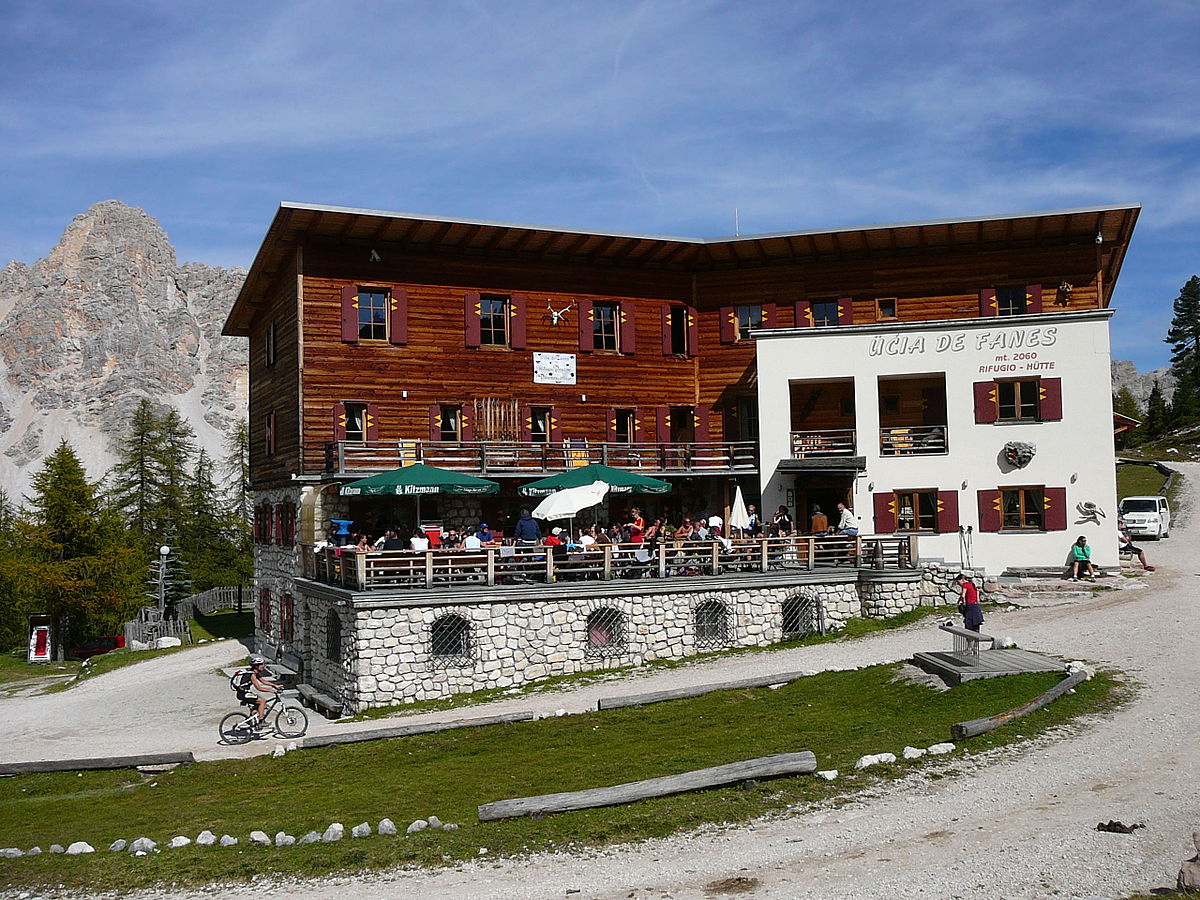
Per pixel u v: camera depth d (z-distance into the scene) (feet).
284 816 47.57
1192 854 33.27
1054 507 101.19
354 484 85.46
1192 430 365.40
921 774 45.14
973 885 32.37
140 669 124.57
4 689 128.26
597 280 115.34
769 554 90.68
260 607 123.95
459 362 107.96
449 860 38.58
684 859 37.01
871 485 105.40
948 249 115.85
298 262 101.55
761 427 108.78
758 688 68.54
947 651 68.90
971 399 104.01
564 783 49.08
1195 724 48.67
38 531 164.66
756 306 119.03
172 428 240.53
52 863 42.22
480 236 105.09
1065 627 76.23
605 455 108.06
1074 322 101.81
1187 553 115.85
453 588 77.51
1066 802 39.78
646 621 83.51
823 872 34.65
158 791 56.90
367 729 67.82
